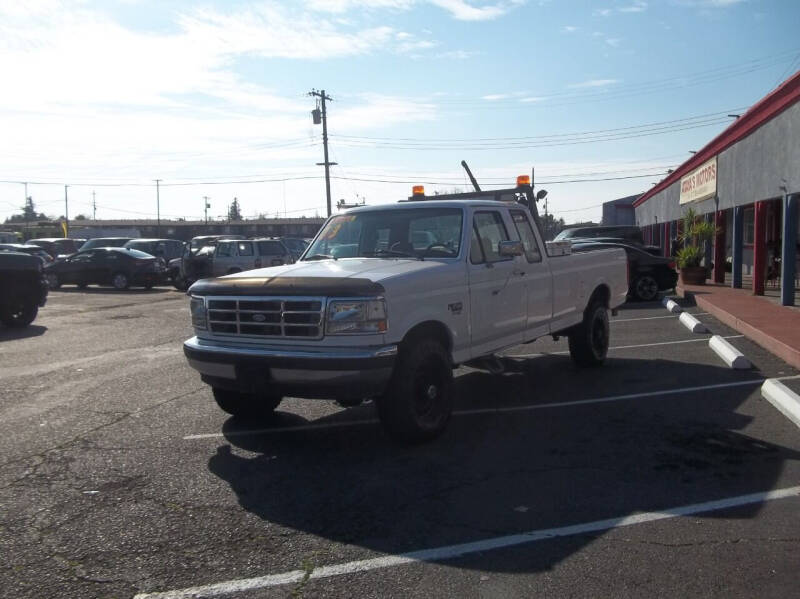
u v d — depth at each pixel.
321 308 5.79
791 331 11.04
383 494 5.20
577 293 9.02
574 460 5.87
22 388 8.94
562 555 4.17
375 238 7.45
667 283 18.84
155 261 27.31
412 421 6.07
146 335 13.88
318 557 4.21
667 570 3.97
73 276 27.33
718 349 10.38
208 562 4.17
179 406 7.95
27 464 5.97
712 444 6.20
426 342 6.21
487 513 4.81
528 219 8.25
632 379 8.90
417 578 3.93
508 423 7.04
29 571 4.08
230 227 72.31
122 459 6.09
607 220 62.66
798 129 14.02
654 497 5.03
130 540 4.48
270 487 5.38
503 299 7.39
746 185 17.94
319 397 5.82
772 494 5.04
